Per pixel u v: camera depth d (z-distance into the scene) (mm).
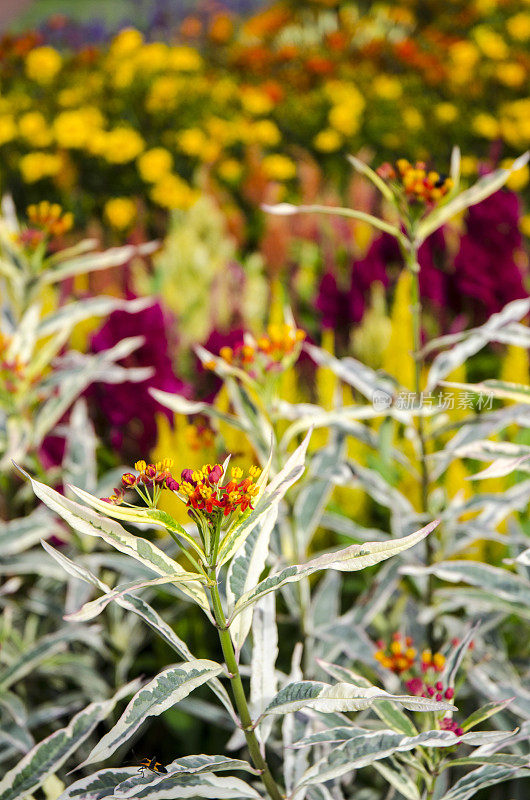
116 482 1349
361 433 1258
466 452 1167
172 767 997
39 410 1321
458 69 3943
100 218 3432
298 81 4020
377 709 1036
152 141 3703
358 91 3797
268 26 4914
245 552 1021
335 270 2254
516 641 1320
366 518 1522
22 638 1394
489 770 1050
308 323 2119
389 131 3648
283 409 1236
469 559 1332
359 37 4637
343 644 1203
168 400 1221
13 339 1332
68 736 1075
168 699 962
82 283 2049
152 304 1526
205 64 4488
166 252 2244
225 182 3396
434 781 1044
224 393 1434
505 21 4566
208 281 2088
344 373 1259
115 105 3865
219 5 5734
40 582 1457
